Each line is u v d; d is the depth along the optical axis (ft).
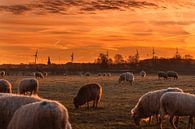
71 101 132.57
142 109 81.71
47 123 36.14
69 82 264.11
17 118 37.47
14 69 652.89
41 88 197.06
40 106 36.65
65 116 37.88
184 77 363.15
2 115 43.19
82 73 493.77
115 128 78.33
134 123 84.38
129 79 238.68
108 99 139.44
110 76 416.05
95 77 381.19
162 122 83.46
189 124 74.08
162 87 205.36
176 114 73.31
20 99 44.27
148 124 82.43
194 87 201.77
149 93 82.23
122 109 108.37
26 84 140.46
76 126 79.82
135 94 162.20
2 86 119.85
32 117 36.37
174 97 72.90
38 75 361.51
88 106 112.47
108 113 99.86
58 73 539.29
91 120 88.28
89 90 111.86
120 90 185.78
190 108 72.49
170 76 314.96
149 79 309.01
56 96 151.84
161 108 74.95
